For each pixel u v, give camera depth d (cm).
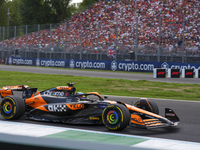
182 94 4922
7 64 14538
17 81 7031
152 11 13050
